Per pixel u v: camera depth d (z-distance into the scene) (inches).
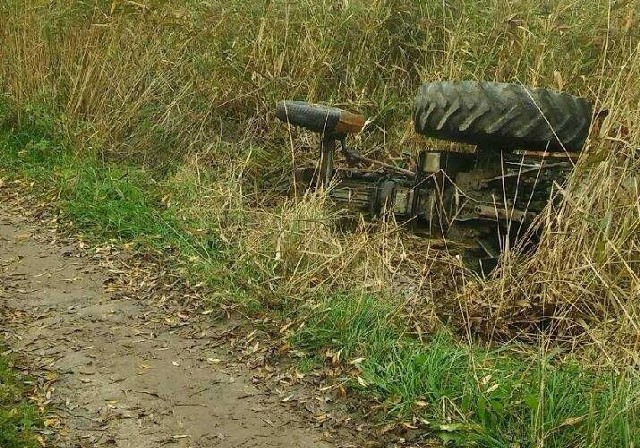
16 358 147.8
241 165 248.1
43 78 281.0
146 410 134.0
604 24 261.4
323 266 170.9
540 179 185.2
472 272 180.7
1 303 171.3
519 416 128.4
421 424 130.7
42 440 122.9
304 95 282.4
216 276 180.7
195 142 266.4
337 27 296.5
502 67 264.7
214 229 203.5
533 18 276.1
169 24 290.5
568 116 175.3
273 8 298.7
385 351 149.7
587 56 262.4
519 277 165.8
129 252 201.2
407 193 207.0
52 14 292.2
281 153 266.8
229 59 284.2
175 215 216.5
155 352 153.9
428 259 190.5
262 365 150.0
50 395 136.3
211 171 246.7
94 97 276.1
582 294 157.2
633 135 164.6
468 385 134.4
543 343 141.6
